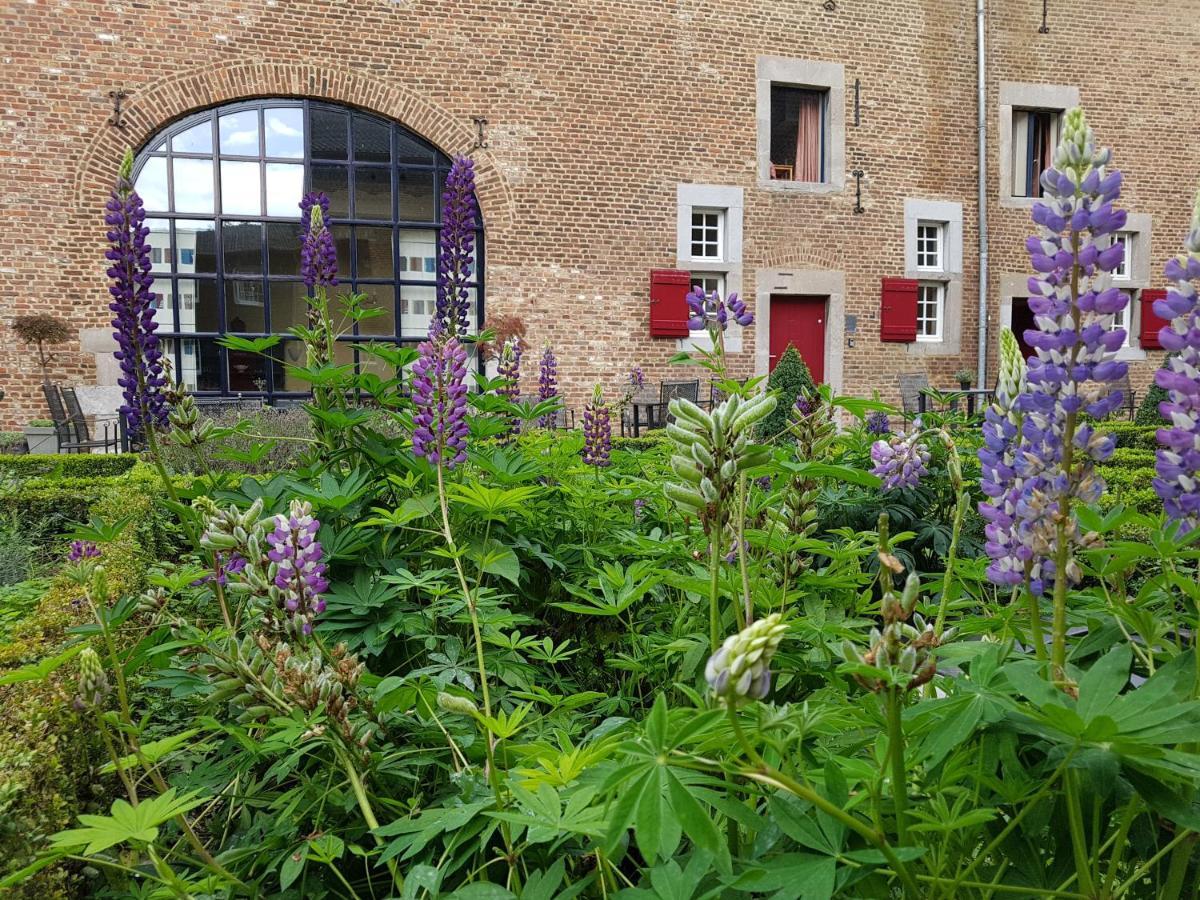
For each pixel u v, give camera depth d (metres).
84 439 9.43
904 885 0.88
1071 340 1.05
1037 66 13.46
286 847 1.36
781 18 12.52
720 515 1.08
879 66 12.95
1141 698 0.87
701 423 1.07
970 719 0.90
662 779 0.84
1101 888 0.96
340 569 2.01
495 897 0.99
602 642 2.18
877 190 12.99
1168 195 13.82
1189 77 13.88
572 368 11.88
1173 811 0.84
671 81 12.14
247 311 11.27
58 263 10.27
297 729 1.28
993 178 13.49
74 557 2.89
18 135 10.11
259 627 1.53
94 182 10.36
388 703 1.44
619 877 1.20
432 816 1.17
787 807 0.92
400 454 2.31
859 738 1.18
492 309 11.61
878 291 13.05
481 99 11.52
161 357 2.51
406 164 11.55
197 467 6.02
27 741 1.54
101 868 1.46
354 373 2.41
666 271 12.15
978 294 13.45
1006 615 1.31
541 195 11.73
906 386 12.44
